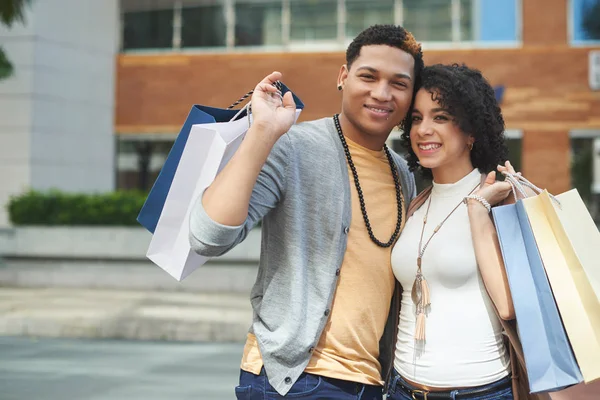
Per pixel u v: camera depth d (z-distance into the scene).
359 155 3.11
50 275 15.20
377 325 3.00
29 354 8.97
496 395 2.88
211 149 2.81
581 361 2.62
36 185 19.08
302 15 20.27
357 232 3.01
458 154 3.08
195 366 8.25
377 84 3.00
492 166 3.18
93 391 6.93
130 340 10.18
